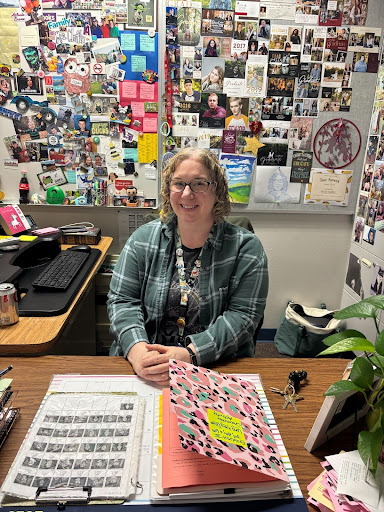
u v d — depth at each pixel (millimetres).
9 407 794
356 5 2111
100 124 2186
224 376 877
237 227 1271
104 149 2227
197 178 1128
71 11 2027
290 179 2363
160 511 606
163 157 2258
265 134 2279
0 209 1926
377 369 656
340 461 645
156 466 676
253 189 2377
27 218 2064
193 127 2240
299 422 807
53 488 624
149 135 2217
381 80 2150
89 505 609
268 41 2145
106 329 2182
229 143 2279
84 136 2201
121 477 648
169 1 2047
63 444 705
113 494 620
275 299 2609
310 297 2619
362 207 2320
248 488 638
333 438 766
